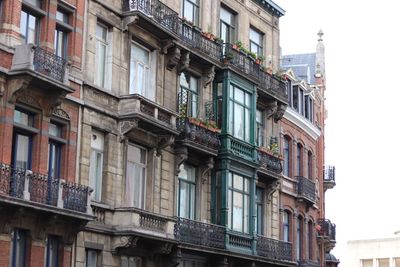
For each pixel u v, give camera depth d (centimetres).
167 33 3195
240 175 3688
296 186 4522
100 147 2906
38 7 2642
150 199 3106
